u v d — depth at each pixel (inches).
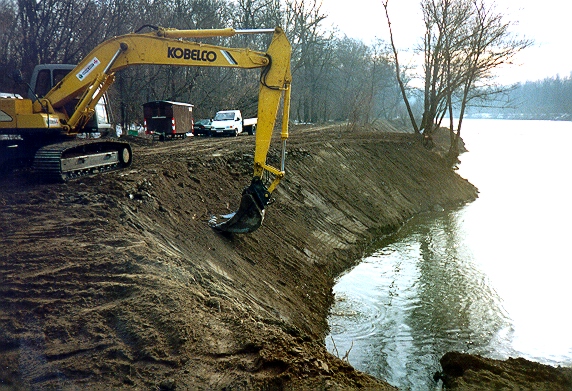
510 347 426.6
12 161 508.1
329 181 851.4
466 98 1631.4
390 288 561.6
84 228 354.6
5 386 211.5
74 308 262.2
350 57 2677.2
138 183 469.7
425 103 1578.5
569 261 671.1
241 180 661.3
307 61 2276.1
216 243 448.8
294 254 555.8
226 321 274.7
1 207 387.9
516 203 1141.7
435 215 995.9
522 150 2325.3
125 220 383.2
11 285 273.7
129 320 254.5
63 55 1068.5
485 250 727.7
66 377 219.6
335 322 462.0
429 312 493.0
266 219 582.9
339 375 254.7
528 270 634.8
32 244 322.3
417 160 1263.5
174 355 239.1
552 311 502.3
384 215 874.1
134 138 962.7
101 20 1090.7
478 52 1403.8
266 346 253.9
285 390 226.7
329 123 2332.7
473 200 1186.6
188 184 548.4
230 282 385.7
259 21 1931.6
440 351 410.3
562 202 1141.7
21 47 997.8
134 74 1357.0
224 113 1235.9
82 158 479.2
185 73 1515.7
